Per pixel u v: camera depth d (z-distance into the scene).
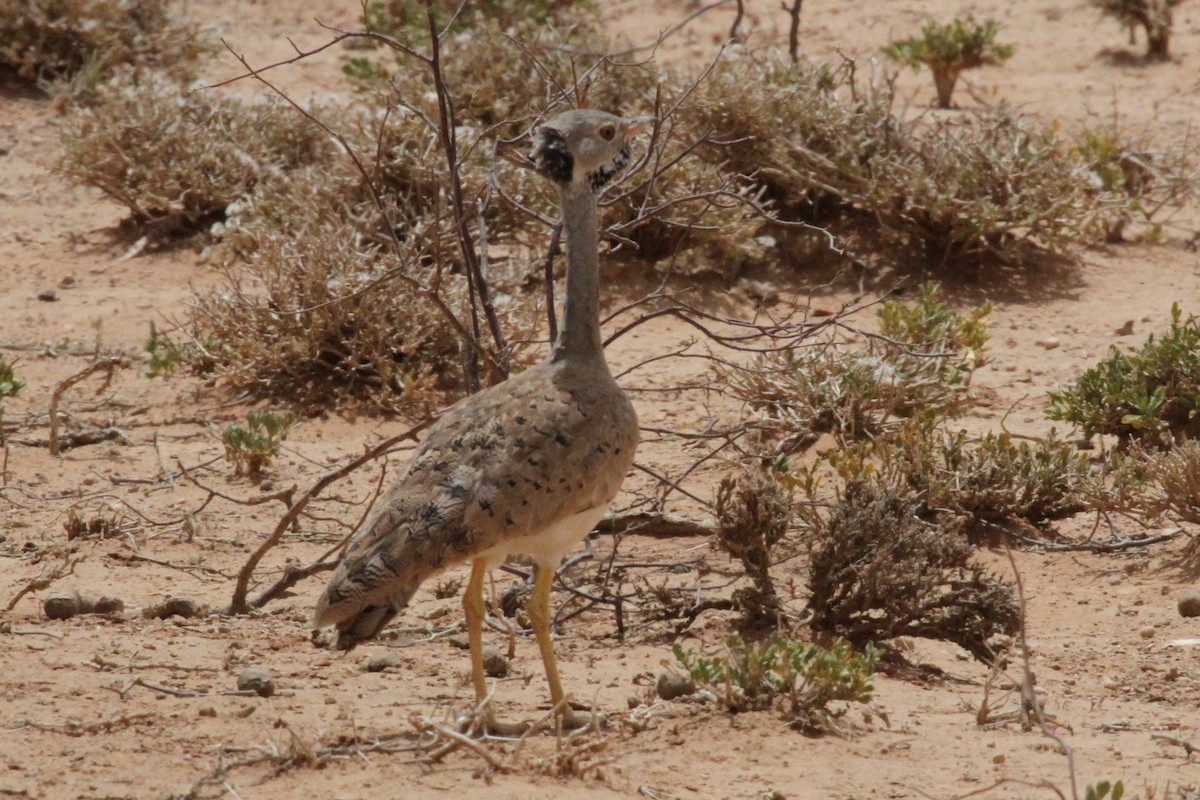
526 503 12.97
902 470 21.48
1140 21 48.22
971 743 13.83
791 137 32.34
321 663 15.91
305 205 31.47
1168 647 17.27
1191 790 12.44
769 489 17.75
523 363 27.31
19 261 34.66
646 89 33.56
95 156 35.53
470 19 45.97
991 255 32.94
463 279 28.94
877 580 16.89
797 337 19.53
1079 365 28.08
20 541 20.55
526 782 12.23
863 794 12.28
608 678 15.73
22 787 11.71
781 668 14.30
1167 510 20.61
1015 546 20.81
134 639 16.28
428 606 18.58
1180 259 33.62
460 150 31.20
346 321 27.86
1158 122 41.06
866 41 50.00
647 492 22.66
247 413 27.08
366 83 40.16
